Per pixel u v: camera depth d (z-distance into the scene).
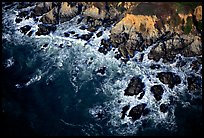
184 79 52.81
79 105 49.59
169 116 48.50
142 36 56.44
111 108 49.38
